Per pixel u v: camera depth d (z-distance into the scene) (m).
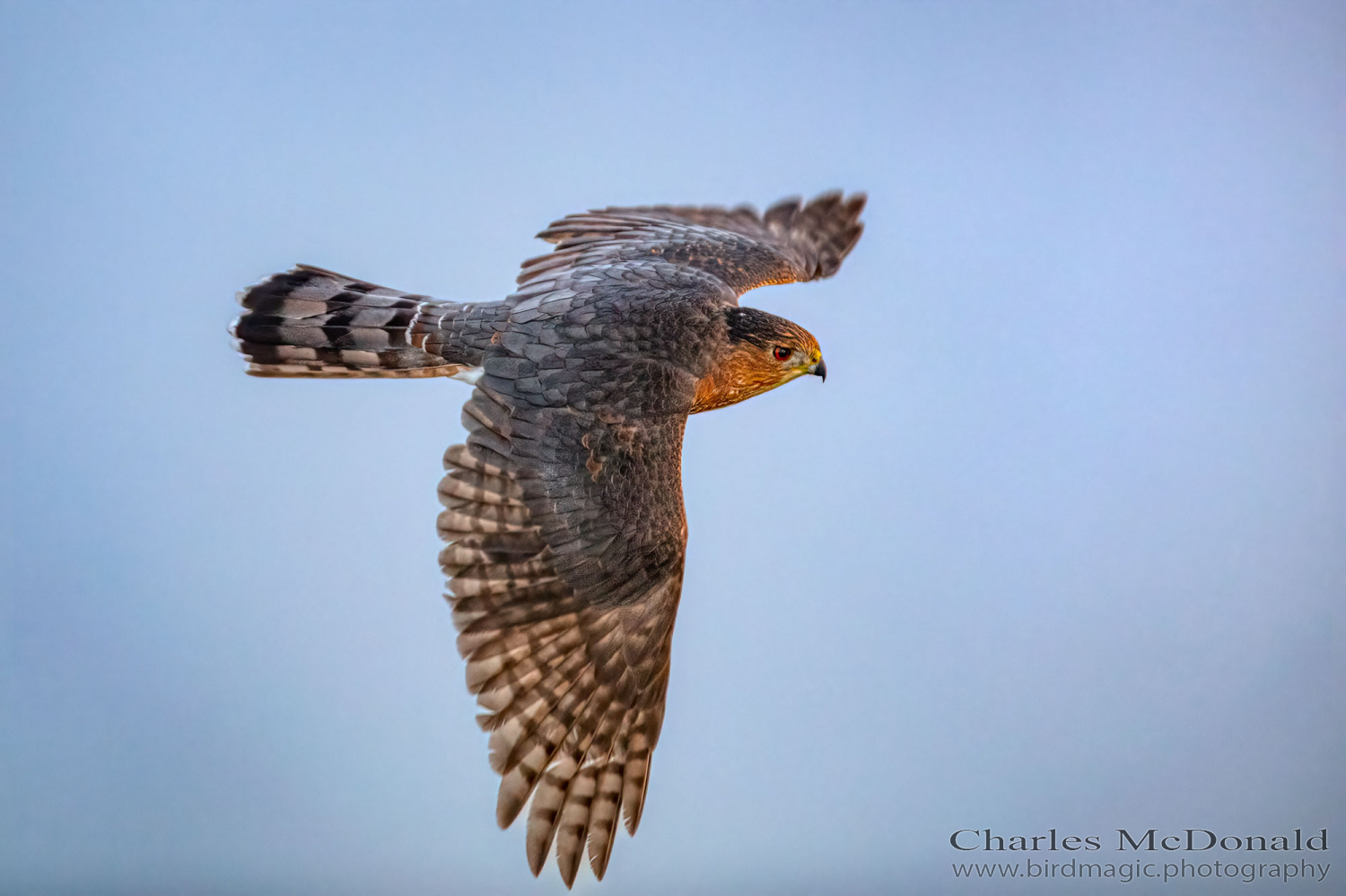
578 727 9.72
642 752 9.91
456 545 9.53
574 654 9.66
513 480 9.59
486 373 10.03
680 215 14.08
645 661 9.73
